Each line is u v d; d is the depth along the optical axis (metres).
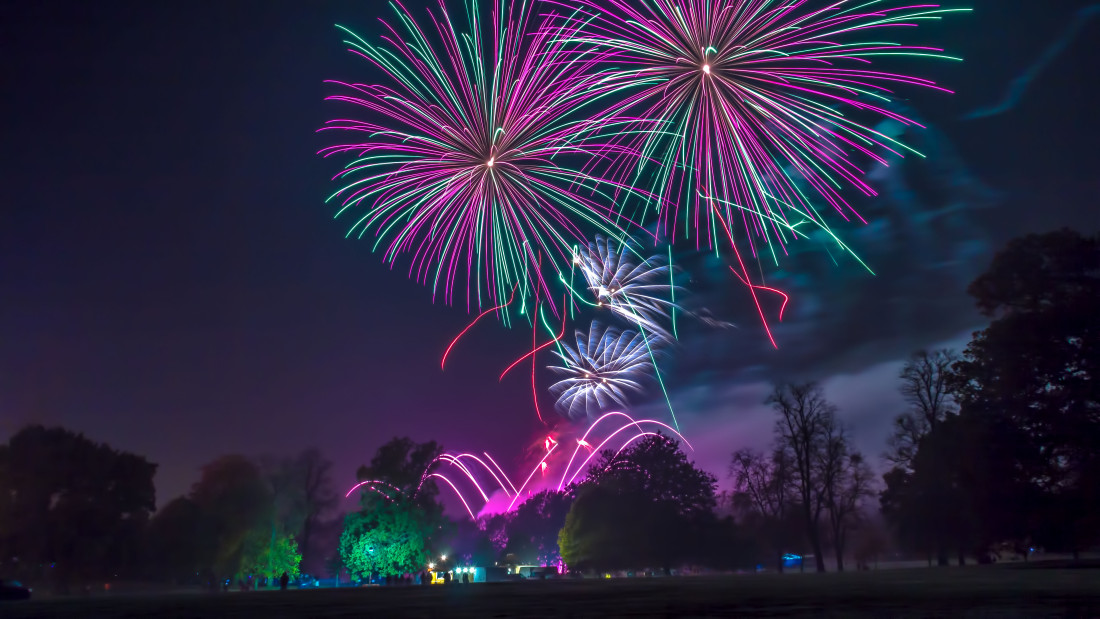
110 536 58.03
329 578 100.75
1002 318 42.31
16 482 57.28
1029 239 42.41
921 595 18.95
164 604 25.86
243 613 18.89
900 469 60.72
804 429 67.94
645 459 90.56
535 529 144.88
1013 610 13.66
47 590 55.72
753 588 27.08
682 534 83.94
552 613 16.02
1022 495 40.12
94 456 60.28
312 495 82.56
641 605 18.27
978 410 42.94
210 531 67.25
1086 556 65.25
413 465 82.31
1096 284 40.34
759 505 78.62
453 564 87.25
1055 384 40.75
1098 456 38.41
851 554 74.81
